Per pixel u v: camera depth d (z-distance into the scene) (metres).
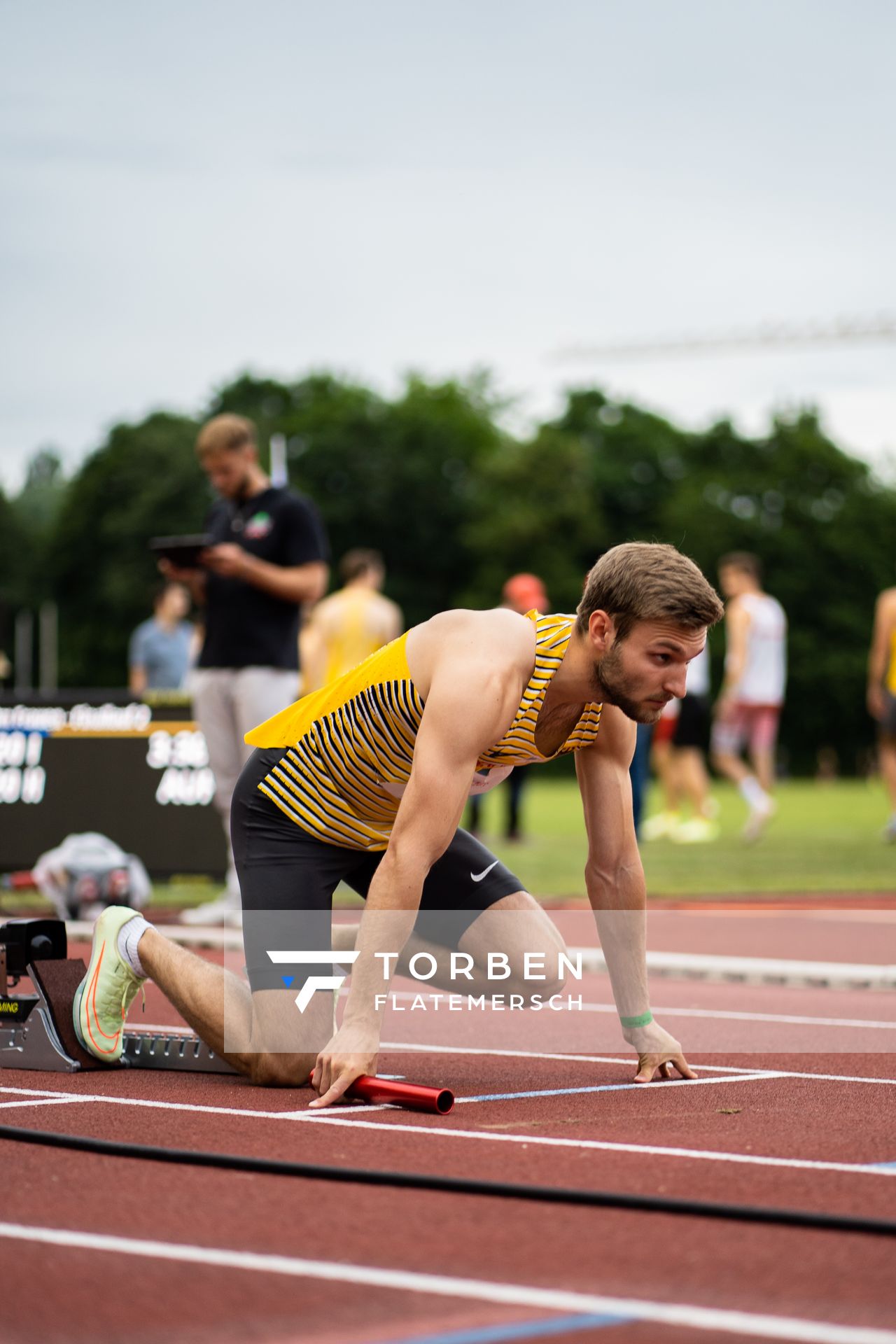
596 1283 4.09
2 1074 7.39
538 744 6.65
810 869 19.62
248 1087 7.03
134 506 91.00
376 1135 5.92
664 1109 6.50
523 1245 4.43
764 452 95.56
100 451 95.12
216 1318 3.83
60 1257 4.31
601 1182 5.16
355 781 6.91
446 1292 4.03
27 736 15.80
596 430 100.50
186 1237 4.51
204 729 12.64
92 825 15.57
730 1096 6.82
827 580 91.75
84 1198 4.94
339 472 96.94
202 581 12.54
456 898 7.35
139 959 7.44
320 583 12.45
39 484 104.81
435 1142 5.80
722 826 29.72
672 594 6.14
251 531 12.51
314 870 7.07
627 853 7.22
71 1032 7.49
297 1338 3.70
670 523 92.94
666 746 25.50
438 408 101.88
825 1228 4.60
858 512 92.62
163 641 22.34
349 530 96.44
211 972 7.21
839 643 91.50
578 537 95.00
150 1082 7.17
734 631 24.64
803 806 40.00
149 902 15.51
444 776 6.31
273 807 7.09
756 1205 4.88
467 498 97.25
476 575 96.38
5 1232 4.55
